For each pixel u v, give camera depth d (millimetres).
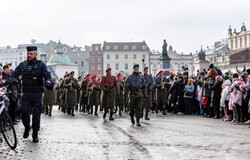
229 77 15469
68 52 147250
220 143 7984
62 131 10062
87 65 145375
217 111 14797
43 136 8984
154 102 18891
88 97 18312
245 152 6898
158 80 16875
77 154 6566
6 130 7219
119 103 17469
